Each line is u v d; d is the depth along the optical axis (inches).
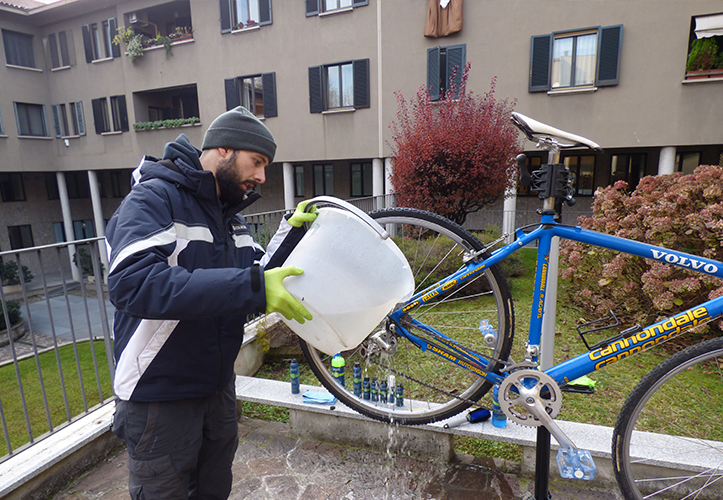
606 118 330.3
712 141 307.0
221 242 45.6
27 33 578.9
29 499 65.9
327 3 408.8
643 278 134.6
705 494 63.3
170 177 41.6
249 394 87.9
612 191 164.1
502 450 83.2
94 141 579.8
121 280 32.5
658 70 311.6
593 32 325.1
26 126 592.4
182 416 43.3
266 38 438.0
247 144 42.8
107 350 84.4
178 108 577.3
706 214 123.0
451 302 80.6
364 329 41.0
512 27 344.5
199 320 42.6
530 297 141.0
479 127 225.3
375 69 394.6
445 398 90.6
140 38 507.5
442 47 365.1
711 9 293.3
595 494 67.3
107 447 79.4
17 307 341.1
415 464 76.3
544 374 54.9
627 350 54.1
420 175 230.7
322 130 427.2
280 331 135.2
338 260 38.8
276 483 71.9
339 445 82.9
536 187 55.5
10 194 649.0
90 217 711.7
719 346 50.4
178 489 43.9
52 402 144.6
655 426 80.4
